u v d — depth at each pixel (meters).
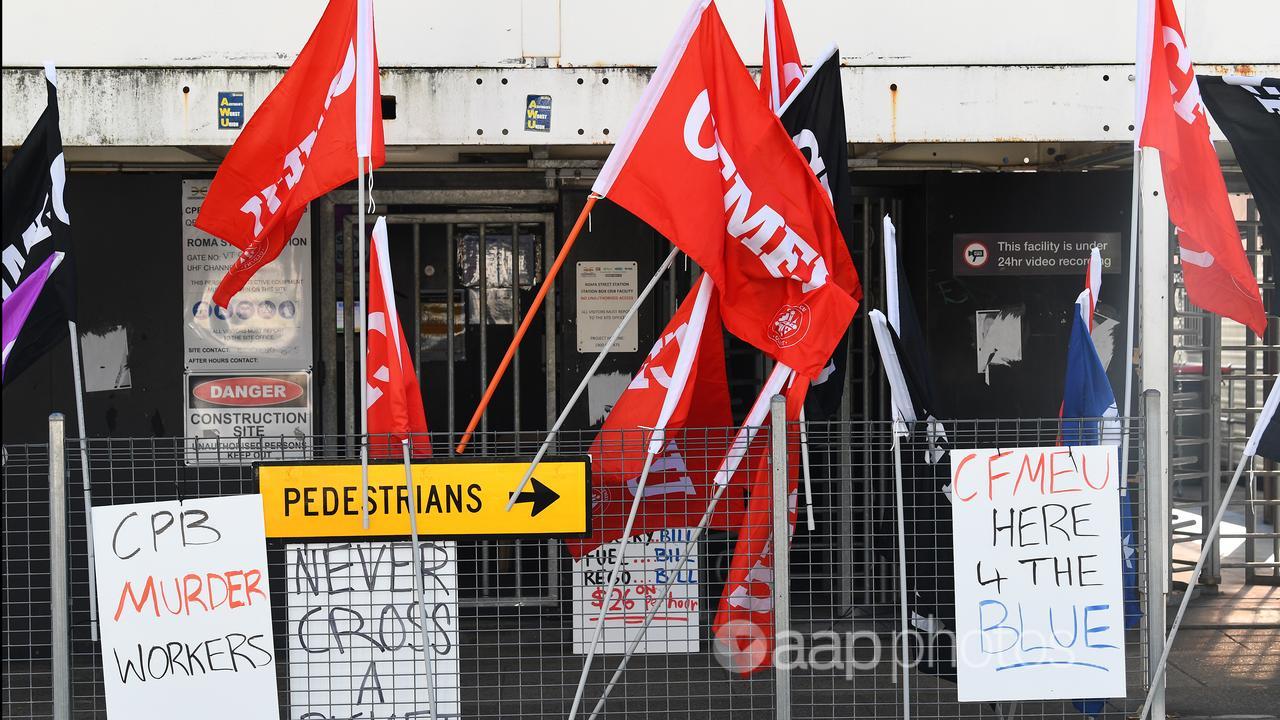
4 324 4.59
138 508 4.12
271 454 6.54
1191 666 6.27
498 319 7.15
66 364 6.59
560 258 4.47
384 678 4.29
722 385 5.01
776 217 4.42
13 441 6.54
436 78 5.75
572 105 5.79
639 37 5.79
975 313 6.90
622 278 6.86
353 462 4.17
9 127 5.72
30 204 4.61
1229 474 8.31
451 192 6.82
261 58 5.78
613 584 4.30
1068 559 4.31
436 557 4.28
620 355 6.88
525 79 5.78
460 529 4.19
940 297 6.90
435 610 4.29
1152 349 5.95
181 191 6.62
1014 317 6.91
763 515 4.65
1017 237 6.89
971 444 6.80
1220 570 7.91
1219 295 4.82
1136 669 5.52
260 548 4.17
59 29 5.73
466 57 5.76
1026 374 6.93
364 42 4.52
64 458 4.17
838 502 7.10
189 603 4.14
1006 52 5.89
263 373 6.68
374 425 4.65
